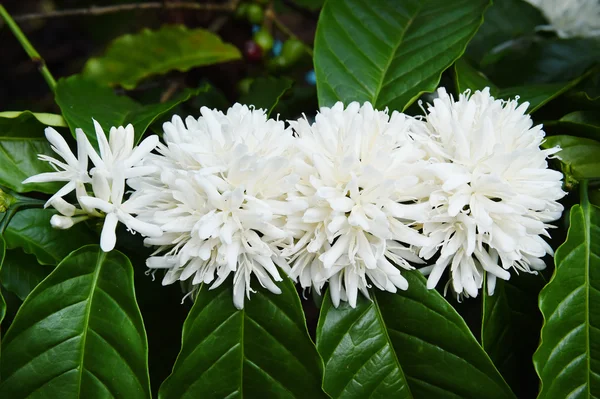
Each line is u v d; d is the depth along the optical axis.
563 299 0.29
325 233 0.27
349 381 0.29
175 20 0.48
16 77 0.70
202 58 0.44
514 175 0.28
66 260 0.29
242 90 0.45
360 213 0.27
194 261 0.27
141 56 0.42
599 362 0.29
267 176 0.27
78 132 0.28
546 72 0.41
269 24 0.47
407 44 0.35
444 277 0.33
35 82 0.70
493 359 0.30
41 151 0.32
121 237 0.33
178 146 0.28
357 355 0.29
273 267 0.27
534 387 0.31
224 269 0.28
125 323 0.28
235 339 0.29
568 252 0.30
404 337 0.29
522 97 0.34
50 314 0.29
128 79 0.43
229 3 0.47
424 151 0.28
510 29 0.44
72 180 0.28
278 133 0.28
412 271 0.29
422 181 0.28
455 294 0.31
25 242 0.32
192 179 0.27
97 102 0.35
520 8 0.44
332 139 0.28
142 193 0.28
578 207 0.31
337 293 0.28
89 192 0.30
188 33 0.42
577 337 0.29
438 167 0.27
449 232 0.28
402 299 0.29
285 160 0.27
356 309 0.29
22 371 0.28
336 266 0.28
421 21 0.35
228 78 0.47
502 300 0.31
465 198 0.27
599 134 0.32
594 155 0.33
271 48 0.46
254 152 0.27
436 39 0.35
